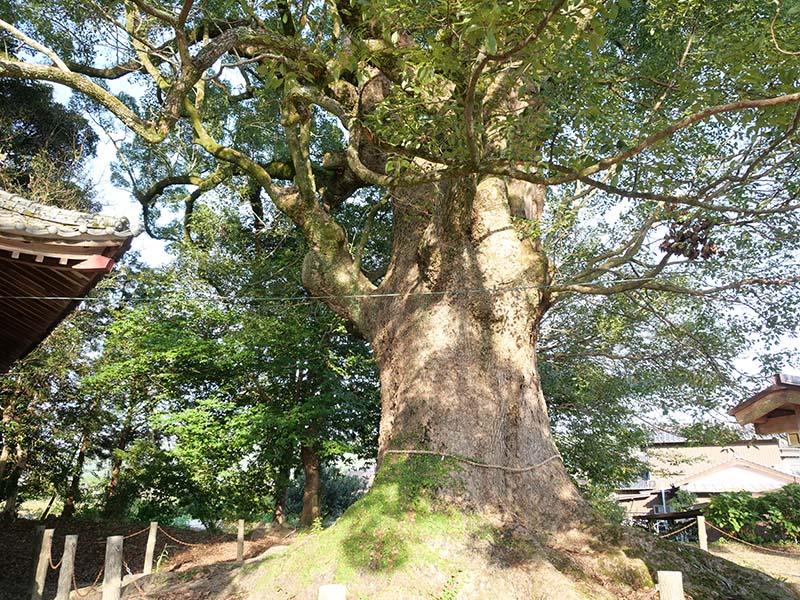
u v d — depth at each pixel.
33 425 17.14
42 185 17.75
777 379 4.46
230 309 16.00
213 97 14.47
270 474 16.52
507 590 6.66
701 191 8.38
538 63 5.45
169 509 19.20
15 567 11.89
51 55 7.76
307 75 6.64
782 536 14.09
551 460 8.64
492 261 8.98
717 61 7.24
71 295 5.75
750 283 9.59
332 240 9.91
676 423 14.78
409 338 8.97
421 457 8.05
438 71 6.39
